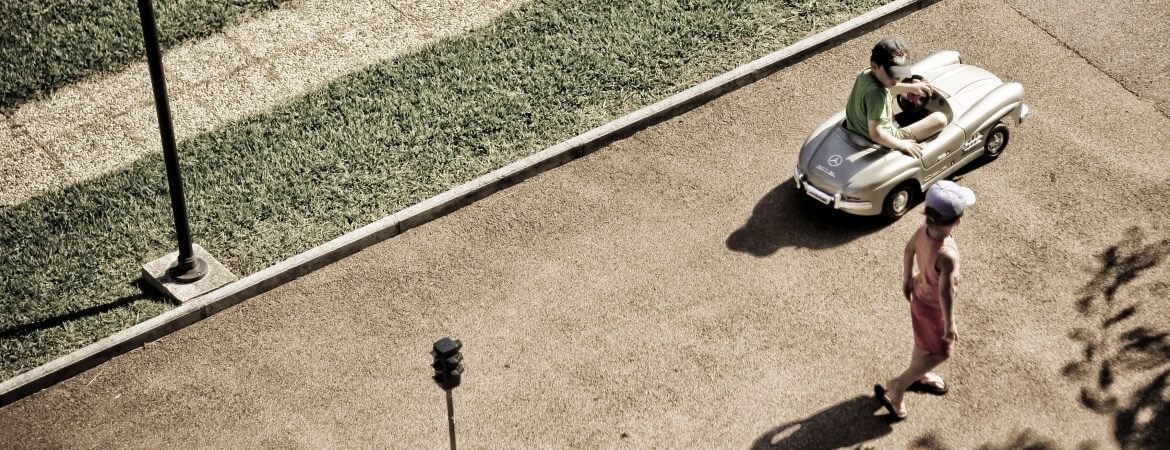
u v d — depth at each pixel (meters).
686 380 9.16
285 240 10.62
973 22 13.09
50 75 12.72
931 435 8.57
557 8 13.41
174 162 9.42
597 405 9.03
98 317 9.95
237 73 12.81
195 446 8.97
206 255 10.41
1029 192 10.72
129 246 10.62
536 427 8.90
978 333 9.34
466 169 11.33
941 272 7.54
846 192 10.02
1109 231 10.26
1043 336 9.29
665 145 11.63
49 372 9.45
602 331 9.66
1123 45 12.65
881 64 9.53
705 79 12.30
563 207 10.97
